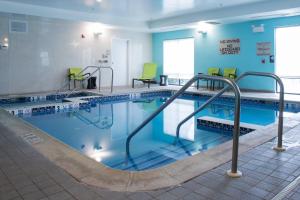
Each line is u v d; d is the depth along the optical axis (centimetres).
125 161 372
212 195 190
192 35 1110
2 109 573
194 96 944
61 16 879
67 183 211
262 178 217
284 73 891
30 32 920
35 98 848
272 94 841
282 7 737
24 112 650
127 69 1202
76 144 447
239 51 968
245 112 698
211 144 443
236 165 222
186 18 971
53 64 981
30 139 341
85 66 1063
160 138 481
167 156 391
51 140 338
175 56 1209
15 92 905
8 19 872
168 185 206
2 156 272
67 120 624
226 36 1002
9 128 400
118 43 1170
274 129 379
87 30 1057
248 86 955
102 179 219
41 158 267
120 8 860
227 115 656
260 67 920
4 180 216
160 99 937
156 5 820
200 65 1095
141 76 1222
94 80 1059
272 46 884
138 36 1223
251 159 259
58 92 928
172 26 1039
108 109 760
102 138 484
